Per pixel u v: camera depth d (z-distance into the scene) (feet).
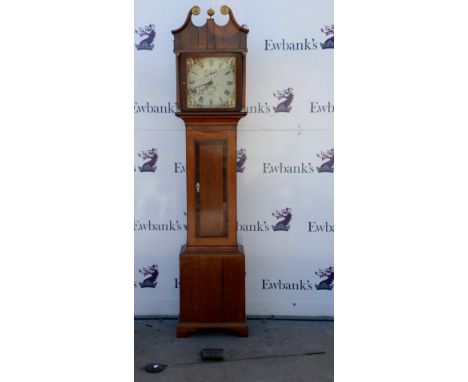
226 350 10.43
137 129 12.05
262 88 11.96
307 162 12.09
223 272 10.85
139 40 11.86
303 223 12.21
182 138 12.08
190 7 11.78
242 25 11.81
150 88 11.97
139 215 12.23
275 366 9.67
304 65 11.87
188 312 10.96
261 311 12.34
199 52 10.17
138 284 12.35
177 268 12.32
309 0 11.73
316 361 9.90
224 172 10.77
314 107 11.97
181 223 12.24
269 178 12.14
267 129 12.04
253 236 12.26
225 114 10.42
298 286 12.32
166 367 9.62
